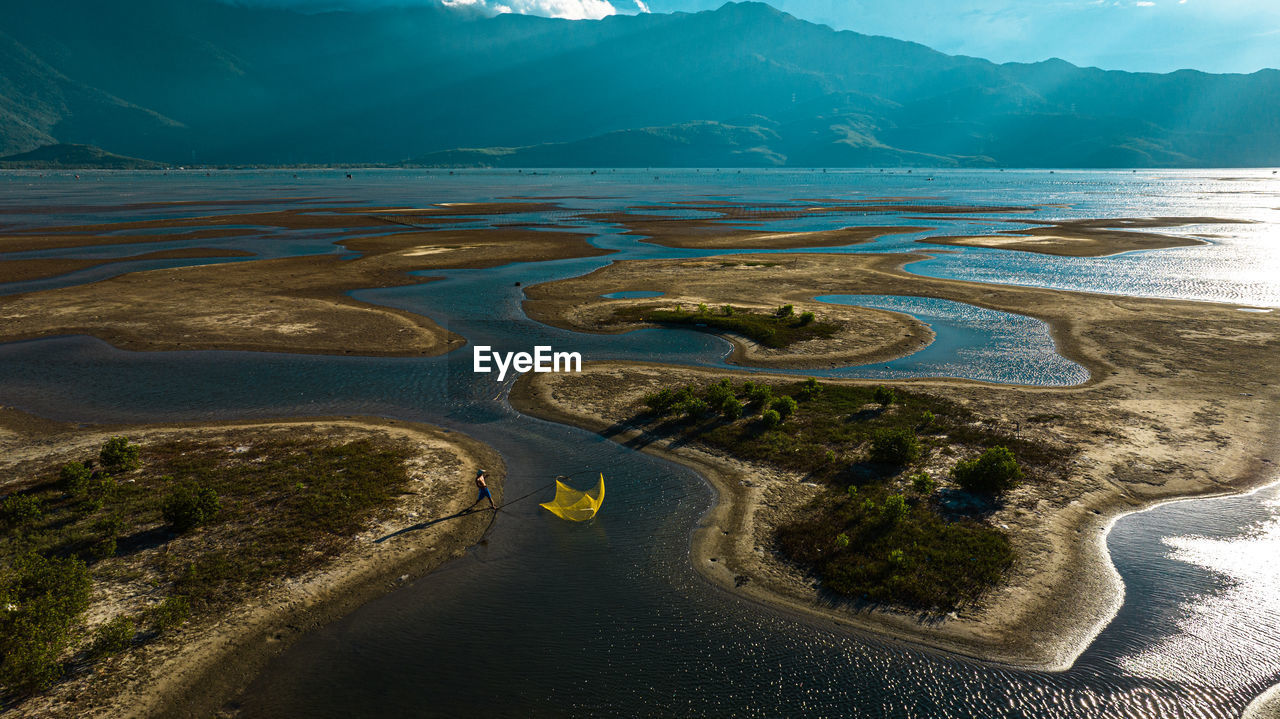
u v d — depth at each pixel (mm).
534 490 28578
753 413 36094
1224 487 27453
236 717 16844
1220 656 18516
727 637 19562
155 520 25359
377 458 31203
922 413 35188
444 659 18750
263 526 25078
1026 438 32094
